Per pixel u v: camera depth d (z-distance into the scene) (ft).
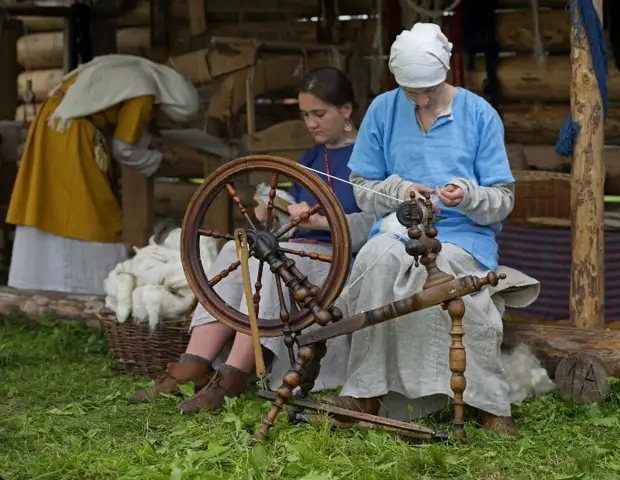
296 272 13.56
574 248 17.03
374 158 15.21
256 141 22.99
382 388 14.06
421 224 14.20
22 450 13.38
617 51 22.45
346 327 13.38
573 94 16.92
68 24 26.00
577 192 16.94
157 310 17.11
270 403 14.78
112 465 12.56
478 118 14.75
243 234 13.60
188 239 14.07
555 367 16.28
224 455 12.80
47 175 22.29
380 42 24.20
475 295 14.24
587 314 16.93
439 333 14.05
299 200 16.49
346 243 13.32
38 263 22.57
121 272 17.92
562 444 13.51
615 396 15.35
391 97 15.15
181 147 24.90
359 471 12.20
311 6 26.14
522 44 23.62
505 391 14.19
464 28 23.62
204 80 23.72
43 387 16.96
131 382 17.15
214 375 15.24
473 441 13.52
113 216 22.79
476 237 14.71
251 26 26.61
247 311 14.47
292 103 26.27
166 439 13.73
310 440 13.09
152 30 27.43
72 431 14.21
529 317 20.85
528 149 23.71
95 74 22.11
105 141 22.54
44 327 21.63
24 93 29.19
